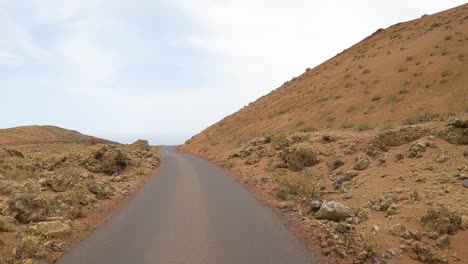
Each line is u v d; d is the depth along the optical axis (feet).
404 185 38.75
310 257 25.03
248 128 163.02
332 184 47.47
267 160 74.08
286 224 33.47
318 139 70.90
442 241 24.88
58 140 288.10
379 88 125.80
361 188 42.24
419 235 26.35
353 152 56.70
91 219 36.73
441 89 102.17
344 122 105.29
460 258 23.08
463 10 202.90
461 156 41.52
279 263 24.00
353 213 33.71
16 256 25.46
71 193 43.16
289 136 88.02
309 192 45.37
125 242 28.96
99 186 51.78
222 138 173.06
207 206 41.96
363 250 25.09
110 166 73.41
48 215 36.11
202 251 26.58
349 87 143.84
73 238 30.12
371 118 100.32
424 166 41.98
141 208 41.70
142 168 77.61
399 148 50.57
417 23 220.84
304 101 157.07
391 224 29.48
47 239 28.84
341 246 26.14
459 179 35.73
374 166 48.44
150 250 26.99
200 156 139.44
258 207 41.11
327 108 127.75
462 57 119.65
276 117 153.58
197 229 32.37
